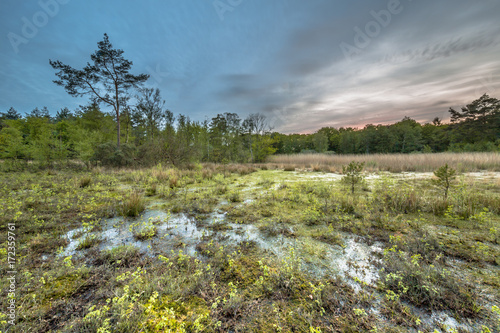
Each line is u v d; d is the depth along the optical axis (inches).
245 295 80.5
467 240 122.3
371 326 64.9
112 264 100.3
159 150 600.4
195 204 207.6
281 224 157.2
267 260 106.2
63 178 350.9
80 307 72.5
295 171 530.3
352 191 255.8
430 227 142.9
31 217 157.8
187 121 942.4
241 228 150.6
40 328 62.5
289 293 81.2
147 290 79.7
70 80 607.5
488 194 211.5
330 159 752.3
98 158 591.2
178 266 99.3
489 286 82.0
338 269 97.9
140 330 62.6
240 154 971.9
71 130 760.3
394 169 486.9
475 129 1398.9
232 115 1165.1
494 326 63.5
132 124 982.4
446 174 205.3
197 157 674.2
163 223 161.2
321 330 63.7
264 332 63.7
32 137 750.5
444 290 78.7
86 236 128.6
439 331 62.4
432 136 1801.2
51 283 85.4
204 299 78.7
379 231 139.3
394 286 83.0
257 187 307.7
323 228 148.6
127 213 177.9
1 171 443.2
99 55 629.6
